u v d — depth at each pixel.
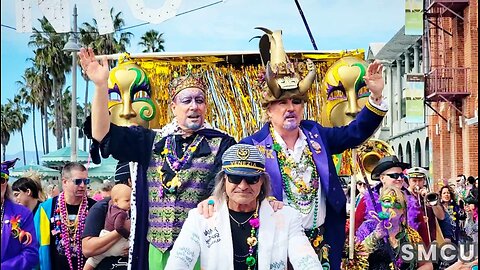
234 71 7.14
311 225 5.09
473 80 25.06
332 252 5.15
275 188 5.01
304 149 5.17
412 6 25.06
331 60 6.93
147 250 5.20
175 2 5.81
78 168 6.82
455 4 25.22
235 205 4.14
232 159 4.09
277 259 4.12
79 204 6.86
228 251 4.09
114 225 6.06
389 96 41.19
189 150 5.20
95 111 4.82
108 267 6.19
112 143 4.93
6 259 5.38
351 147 5.32
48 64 56.25
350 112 6.62
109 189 8.38
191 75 5.32
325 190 5.10
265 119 5.70
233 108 7.13
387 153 7.66
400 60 39.72
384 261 5.93
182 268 4.04
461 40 26.11
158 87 6.97
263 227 4.13
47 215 6.77
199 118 5.22
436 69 25.64
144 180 5.23
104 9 5.87
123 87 6.69
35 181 7.84
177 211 5.11
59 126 59.97
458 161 26.39
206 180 5.17
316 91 7.00
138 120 6.77
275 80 5.06
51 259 6.75
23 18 5.74
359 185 7.82
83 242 6.21
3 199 5.48
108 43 50.16
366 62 6.77
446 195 9.36
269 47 5.51
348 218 6.78
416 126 34.94
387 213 5.92
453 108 26.55
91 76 4.80
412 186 7.77
